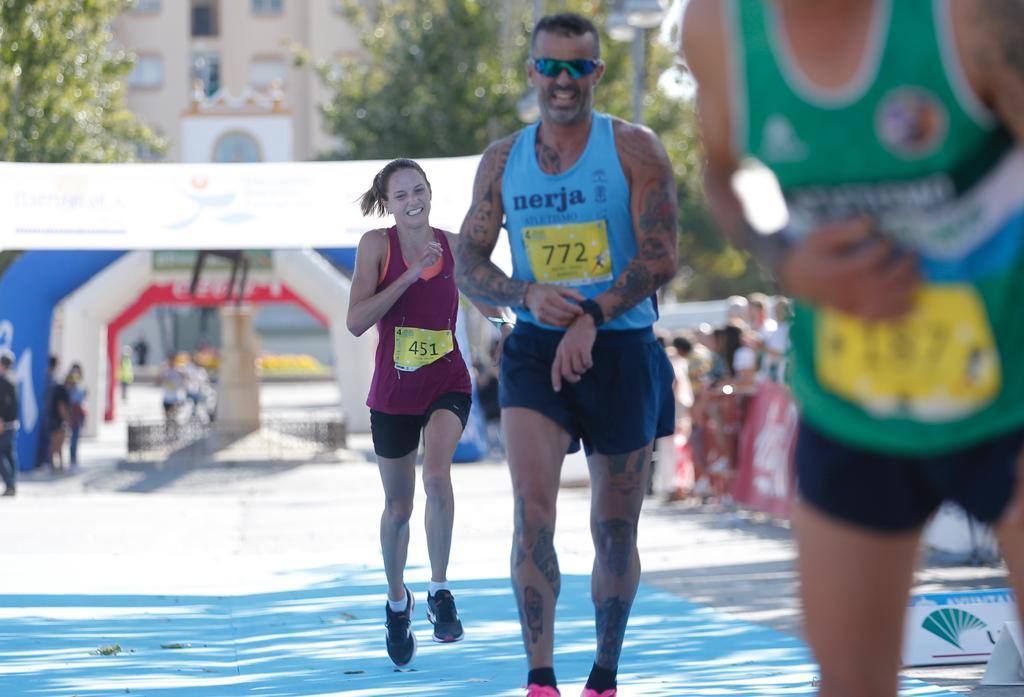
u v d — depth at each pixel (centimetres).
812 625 756
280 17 18562
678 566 2873
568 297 1251
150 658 1861
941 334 700
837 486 733
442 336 1722
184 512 4462
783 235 722
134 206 3891
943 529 2769
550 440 1279
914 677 1655
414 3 10338
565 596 2458
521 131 1333
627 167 1283
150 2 18388
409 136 10094
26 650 1933
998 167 677
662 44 9231
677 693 1548
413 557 3141
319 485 5731
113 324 10362
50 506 4719
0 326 6438
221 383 7150
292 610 2344
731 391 4003
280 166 3909
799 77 674
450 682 1652
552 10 9588
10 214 3881
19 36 7744
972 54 650
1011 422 705
